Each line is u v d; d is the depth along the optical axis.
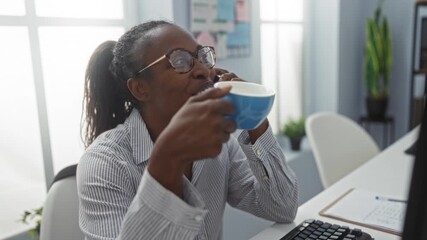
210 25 1.92
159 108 0.86
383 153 1.83
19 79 1.45
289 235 0.93
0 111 1.40
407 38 3.24
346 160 1.94
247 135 0.97
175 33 0.81
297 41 2.99
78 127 1.65
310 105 3.15
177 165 0.56
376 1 3.31
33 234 1.45
